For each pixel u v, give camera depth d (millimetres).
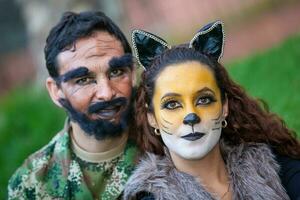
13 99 10289
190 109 3449
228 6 13039
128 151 4145
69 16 4047
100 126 3982
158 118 3535
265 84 7020
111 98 3941
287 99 6039
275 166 3648
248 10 12547
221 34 3641
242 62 8500
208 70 3520
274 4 12266
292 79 6875
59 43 4012
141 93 3697
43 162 4227
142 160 3684
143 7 14211
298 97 6020
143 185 3553
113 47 4008
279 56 7973
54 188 4180
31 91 10852
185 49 3580
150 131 3715
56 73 4070
